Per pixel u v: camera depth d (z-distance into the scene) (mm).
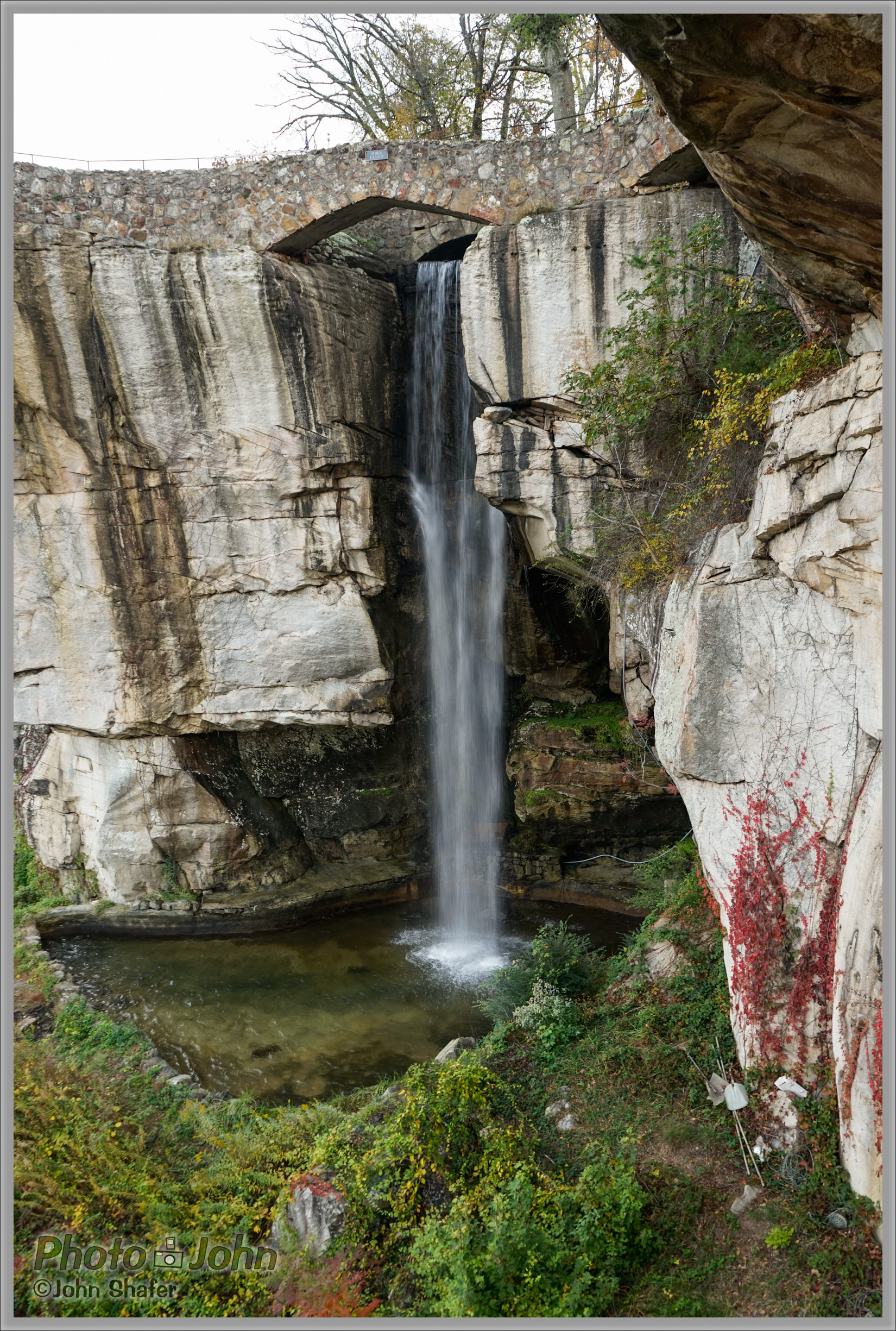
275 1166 6703
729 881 6473
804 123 4027
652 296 8742
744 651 6312
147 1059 8672
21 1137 6656
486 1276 5043
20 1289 5484
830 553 5371
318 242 11219
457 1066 6984
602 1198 5520
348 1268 5539
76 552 11508
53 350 10352
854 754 5555
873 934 4969
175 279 10250
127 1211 6176
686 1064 6844
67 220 10156
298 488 11156
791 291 6375
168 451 11000
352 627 11789
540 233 9352
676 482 8578
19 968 10445
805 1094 5730
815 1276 4844
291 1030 9617
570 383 9258
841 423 5094
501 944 12070
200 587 11578
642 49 3812
